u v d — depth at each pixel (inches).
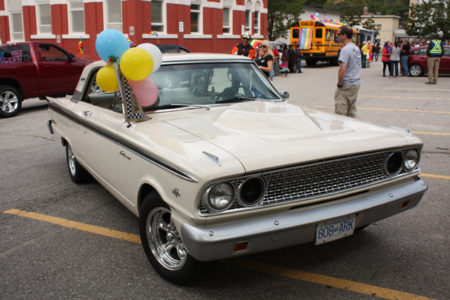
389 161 123.0
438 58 630.5
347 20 2009.1
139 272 125.6
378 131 126.4
